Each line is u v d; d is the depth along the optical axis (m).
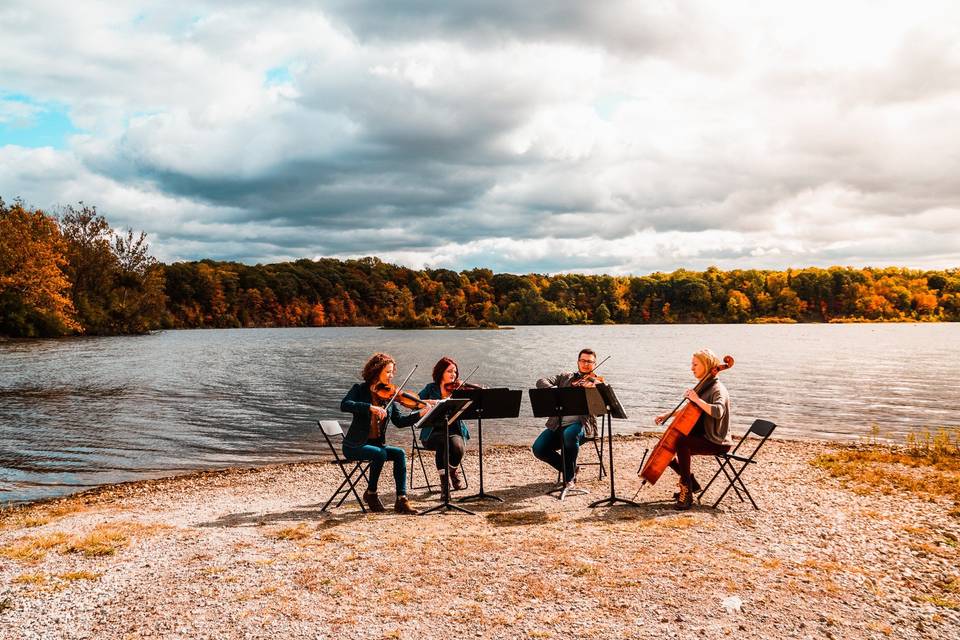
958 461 10.08
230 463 12.24
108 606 4.73
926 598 4.71
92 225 75.31
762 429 7.08
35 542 6.38
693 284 156.62
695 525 6.55
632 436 14.04
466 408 7.34
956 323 142.50
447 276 170.88
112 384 26.47
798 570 5.26
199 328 127.94
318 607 4.64
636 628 4.26
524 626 4.30
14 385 25.83
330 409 19.59
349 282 160.38
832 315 150.62
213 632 4.28
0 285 61.53
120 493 9.66
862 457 10.54
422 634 4.21
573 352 50.81
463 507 7.67
